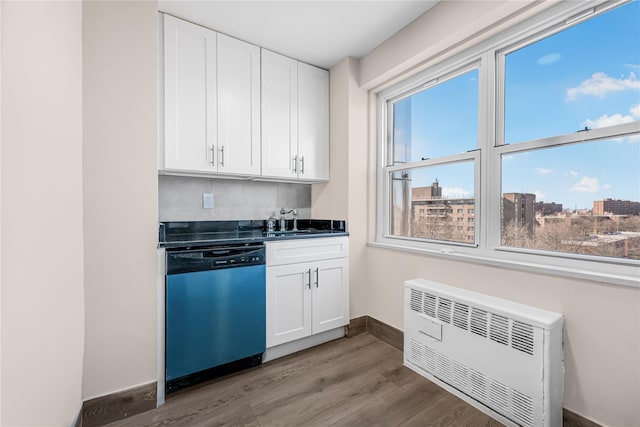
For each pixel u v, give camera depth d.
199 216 2.35
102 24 1.45
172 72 1.89
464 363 1.59
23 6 0.88
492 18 1.58
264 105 2.28
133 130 1.53
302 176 2.49
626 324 1.18
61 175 1.14
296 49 2.32
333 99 2.60
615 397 1.20
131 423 1.44
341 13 1.90
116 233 1.48
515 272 1.54
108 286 1.46
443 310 1.71
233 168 2.13
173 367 1.63
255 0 1.76
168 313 1.62
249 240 1.92
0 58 0.77
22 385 0.87
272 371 1.90
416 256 2.12
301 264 2.16
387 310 2.36
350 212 2.46
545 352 1.26
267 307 2.00
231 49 2.13
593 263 1.32
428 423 1.42
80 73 1.34
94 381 1.42
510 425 1.38
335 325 2.34
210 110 2.03
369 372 1.89
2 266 0.77
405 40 2.04
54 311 1.08
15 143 0.84
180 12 1.87
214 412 1.51
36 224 0.95
